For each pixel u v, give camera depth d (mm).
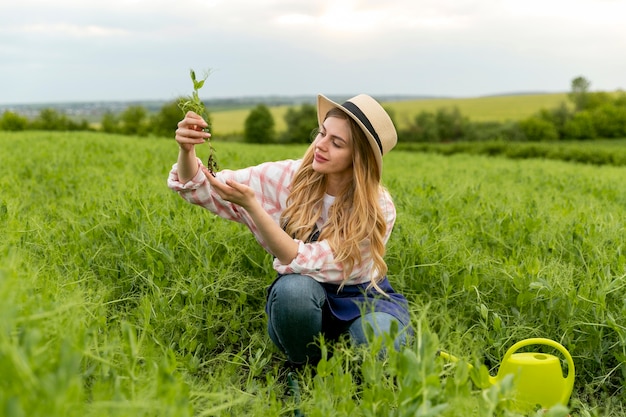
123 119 64125
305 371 3457
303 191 3789
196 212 5684
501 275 4727
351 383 2877
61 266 4488
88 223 5320
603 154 29438
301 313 3580
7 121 59719
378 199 3686
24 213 6160
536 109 99062
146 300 3711
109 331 3209
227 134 70438
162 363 2398
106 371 2377
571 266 4668
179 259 4816
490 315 4422
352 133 3574
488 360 4066
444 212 6582
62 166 11281
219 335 4371
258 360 3762
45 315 2092
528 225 5809
